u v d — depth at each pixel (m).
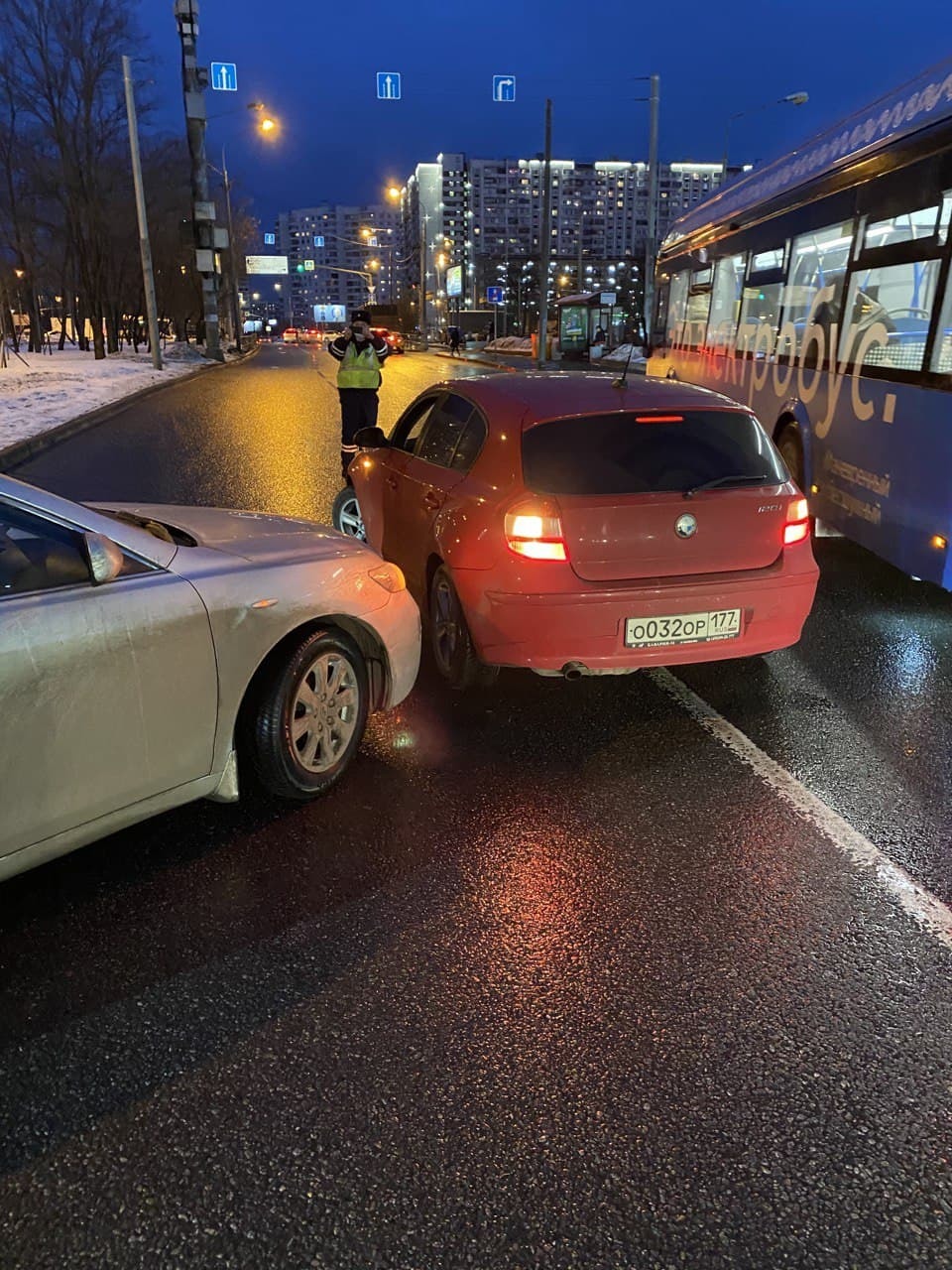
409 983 2.71
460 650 4.63
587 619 4.09
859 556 7.75
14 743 2.65
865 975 2.76
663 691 4.88
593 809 3.69
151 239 42.94
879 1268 1.90
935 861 3.33
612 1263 1.91
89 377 26.61
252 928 2.96
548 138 31.67
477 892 3.14
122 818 3.03
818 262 7.24
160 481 11.13
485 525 4.23
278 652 3.53
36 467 12.22
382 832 3.51
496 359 44.53
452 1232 1.97
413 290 123.38
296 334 119.31
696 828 3.54
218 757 3.30
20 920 2.99
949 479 5.36
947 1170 2.12
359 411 10.93
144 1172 2.11
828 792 3.82
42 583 2.80
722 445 4.40
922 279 5.65
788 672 5.14
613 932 2.95
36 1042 2.49
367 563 3.92
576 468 4.18
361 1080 2.36
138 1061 2.43
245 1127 2.23
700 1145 2.18
